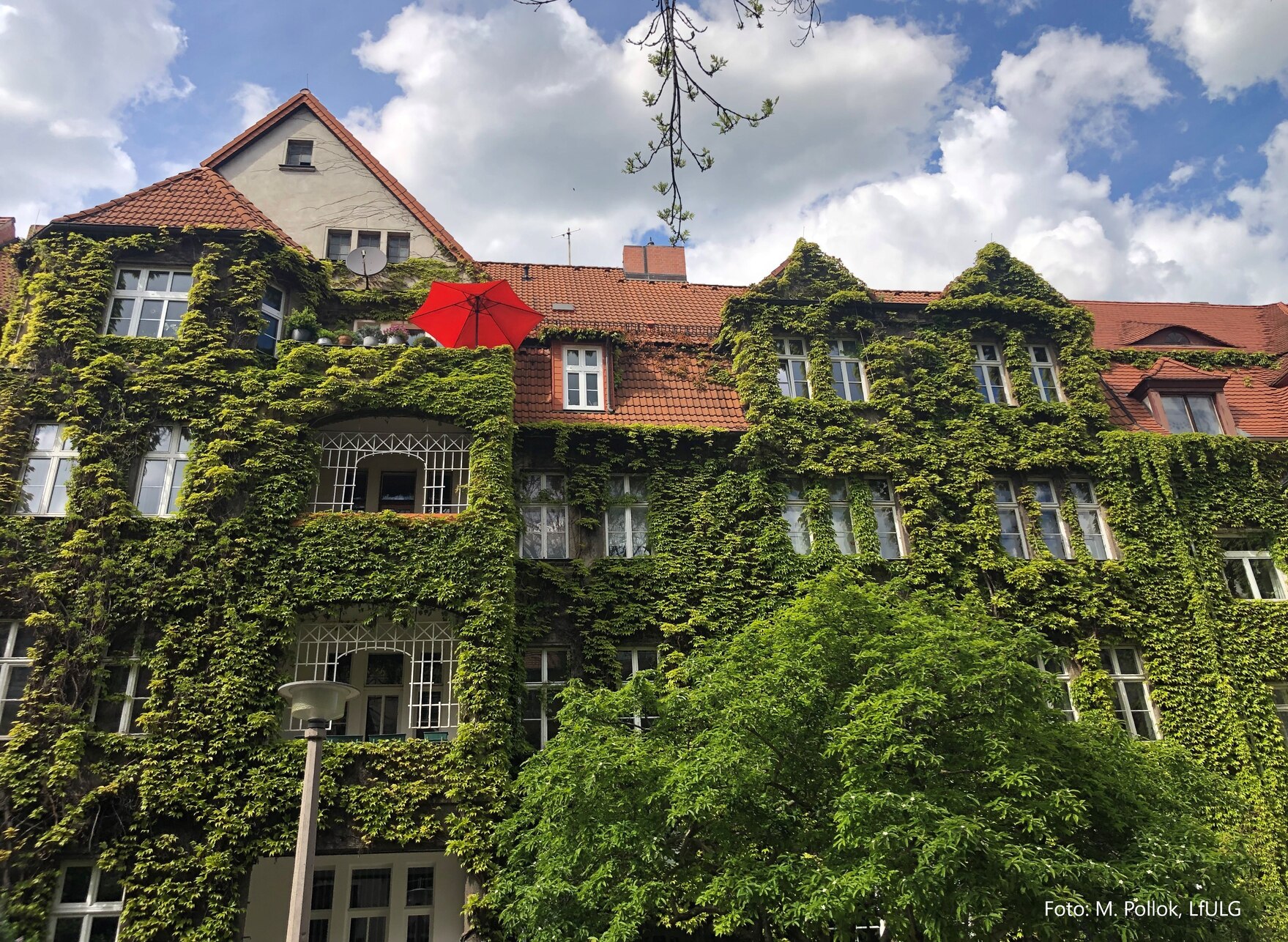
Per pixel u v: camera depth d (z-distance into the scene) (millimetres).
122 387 15969
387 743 14289
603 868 10719
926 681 10633
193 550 14930
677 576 17969
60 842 12742
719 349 21562
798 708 11078
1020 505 20094
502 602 15492
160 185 18766
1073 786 10781
